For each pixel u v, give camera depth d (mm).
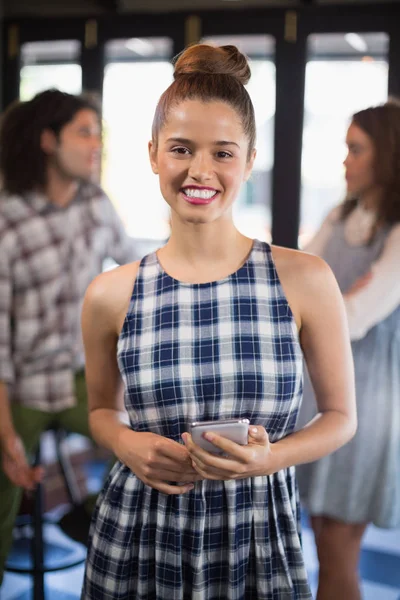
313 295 1245
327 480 2053
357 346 2029
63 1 4258
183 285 1250
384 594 2723
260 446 1138
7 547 2314
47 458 3734
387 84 3836
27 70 4387
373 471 2016
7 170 2322
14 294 2309
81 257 2398
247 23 3996
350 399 1304
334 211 2154
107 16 4172
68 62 4363
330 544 2090
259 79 4062
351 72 3932
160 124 1202
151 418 1250
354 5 3844
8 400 2275
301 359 1246
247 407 1211
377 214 2002
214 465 1113
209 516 1228
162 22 4109
